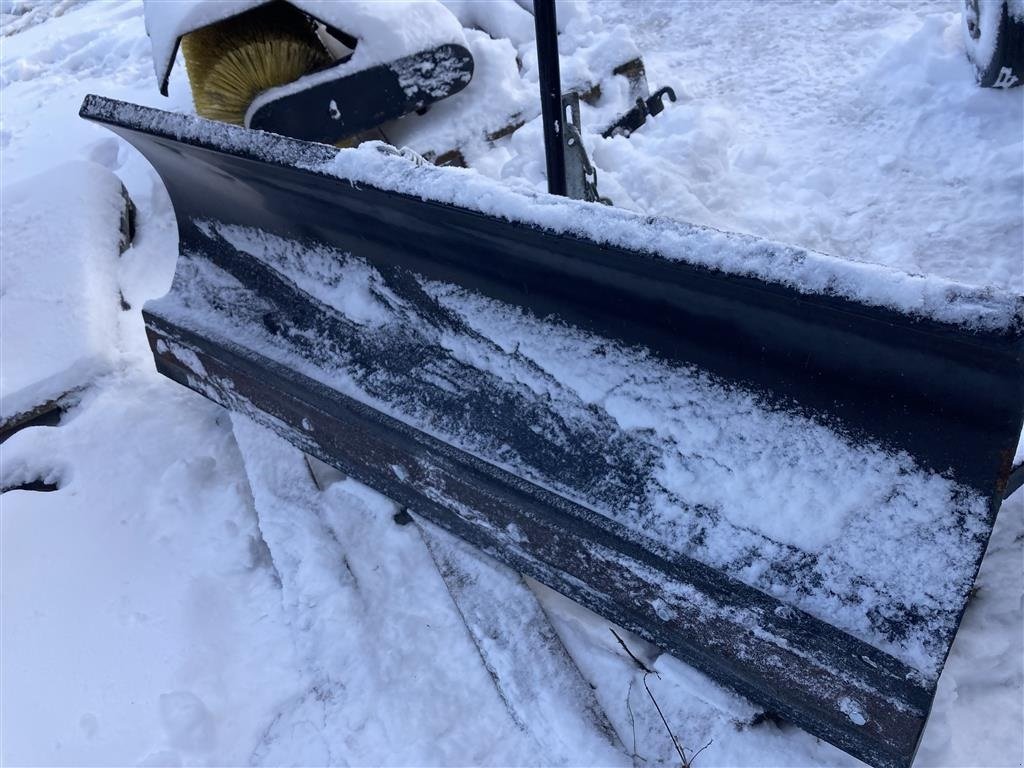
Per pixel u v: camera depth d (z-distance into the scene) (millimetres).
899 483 1503
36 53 6836
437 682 2135
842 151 3549
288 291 2523
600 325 1852
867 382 1479
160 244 3775
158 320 2738
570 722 1950
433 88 3760
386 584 2322
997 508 1423
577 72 3994
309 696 2176
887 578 1480
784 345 1544
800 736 1850
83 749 2141
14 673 2318
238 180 2342
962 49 3756
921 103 3658
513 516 1967
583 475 1855
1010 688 1944
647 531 1729
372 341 2283
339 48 4023
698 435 1729
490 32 4613
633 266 1583
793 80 4074
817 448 1593
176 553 2562
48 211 3535
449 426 2070
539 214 1620
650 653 2027
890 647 1442
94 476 2785
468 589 2205
